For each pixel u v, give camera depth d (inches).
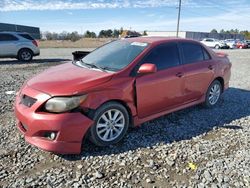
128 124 169.6
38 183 126.6
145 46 184.2
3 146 159.8
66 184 126.2
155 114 185.3
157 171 138.4
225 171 140.0
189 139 175.9
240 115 225.5
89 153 153.3
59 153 148.8
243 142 174.7
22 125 158.9
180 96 200.1
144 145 164.6
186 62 205.3
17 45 577.3
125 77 163.5
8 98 258.5
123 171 137.5
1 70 443.8
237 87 332.5
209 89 230.8
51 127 139.8
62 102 141.4
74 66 184.7
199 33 2596.0
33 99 147.3
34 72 426.0
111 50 194.2
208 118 214.8
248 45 1675.7
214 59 233.9
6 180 128.2
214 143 171.6
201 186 127.6
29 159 146.3
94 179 130.4
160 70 183.0
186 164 145.7
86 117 146.3
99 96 150.9
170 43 198.1
